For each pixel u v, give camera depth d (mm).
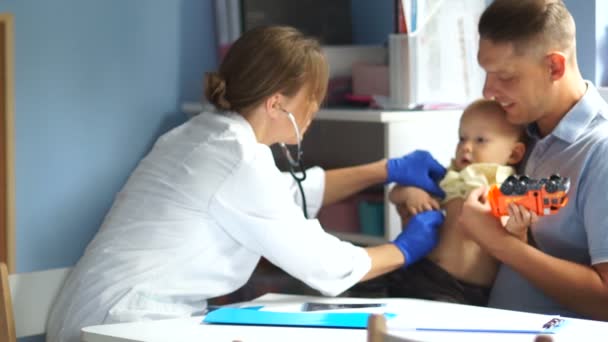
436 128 2420
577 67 2035
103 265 1825
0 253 2523
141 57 2719
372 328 1241
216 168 1812
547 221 1958
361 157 2580
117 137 2689
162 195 1842
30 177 2543
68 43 2584
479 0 2414
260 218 1797
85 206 2646
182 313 1812
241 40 1902
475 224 1906
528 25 1896
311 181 2184
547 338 1165
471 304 2074
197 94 2852
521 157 2092
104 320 1779
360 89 2600
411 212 2125
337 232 2518
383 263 1944
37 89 2537
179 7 2793
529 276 1876
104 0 2641
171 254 1814
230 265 1855
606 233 1828
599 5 2189
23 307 1852
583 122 1930
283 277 2555
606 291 1818
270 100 1868
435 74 2375
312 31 2803
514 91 1941
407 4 2326
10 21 2480
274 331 1577
